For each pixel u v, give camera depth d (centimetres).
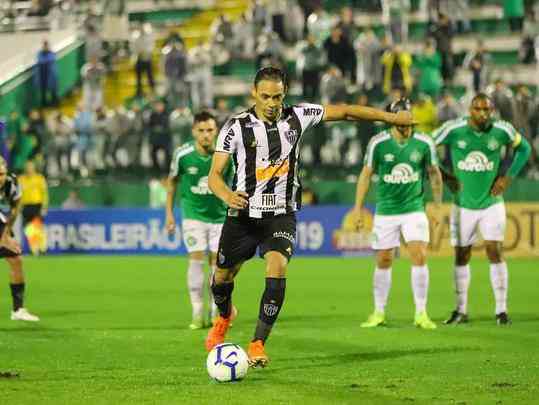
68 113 7838
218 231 2834
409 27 7844
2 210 3042
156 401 1689
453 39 7512
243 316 3175
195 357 2250
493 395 1739
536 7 7431
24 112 7525
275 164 1991
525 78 7269
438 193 2873
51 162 6950
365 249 5928
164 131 6644
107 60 8150
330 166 6575
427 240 2845
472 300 3638
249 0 8438
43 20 8606
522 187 6125
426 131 6094
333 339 2550
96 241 6291
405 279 4522
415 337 2584
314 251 6006
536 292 3912
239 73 7706
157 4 8588
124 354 2303
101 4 8612
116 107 7262
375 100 6681
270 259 1959
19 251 3088
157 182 6462
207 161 2809
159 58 8200
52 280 4669
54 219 6322
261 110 1988
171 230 2920
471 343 2459
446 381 1886
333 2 7994
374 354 2270
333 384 1853
